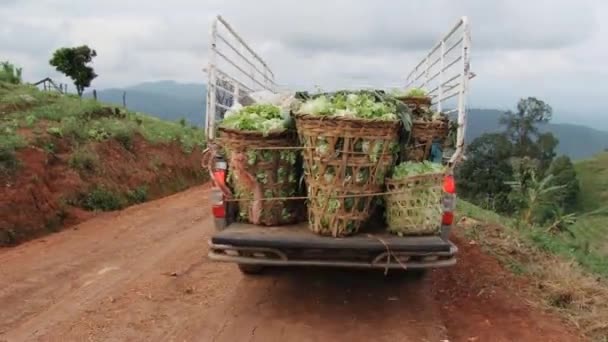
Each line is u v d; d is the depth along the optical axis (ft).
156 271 25.11
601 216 109.60
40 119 48.98
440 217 17.81
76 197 40.24
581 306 20.40
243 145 17.99
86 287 23.00
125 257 27.78
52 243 31.35
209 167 19.70
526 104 185.68
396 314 19.65
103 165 46.62
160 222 37.40
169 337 17.95
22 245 31.24
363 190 17.04
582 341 17.26
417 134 19.44
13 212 33.04
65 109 55.31
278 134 18.01
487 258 25.80
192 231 34.17
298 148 17.63
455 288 22.09
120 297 21.70
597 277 25.58
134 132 59.26
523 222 35.12
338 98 18.16
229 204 19.21
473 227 31.89
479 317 19.12
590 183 224.53
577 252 33.17
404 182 17.28
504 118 188.65
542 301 20.68
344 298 21.27
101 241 31.58
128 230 34.71
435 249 16.94
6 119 46.65
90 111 58.95
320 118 16.33
